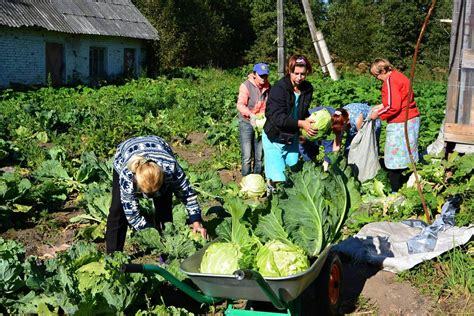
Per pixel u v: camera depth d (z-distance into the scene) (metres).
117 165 5.09
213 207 6.88
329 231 4.57
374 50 48.31
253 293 3.97
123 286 4.54
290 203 4.54
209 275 3.91
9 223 7.37
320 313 4.62
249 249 4.17
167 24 37.97
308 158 7.57
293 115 6.47
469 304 5.02
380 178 7.69
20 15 25.30
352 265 5.77
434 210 6.97
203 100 19.08
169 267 4.99
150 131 14.09
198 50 43.19
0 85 24.67
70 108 17.30
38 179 8.96
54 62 27.53
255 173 8.96
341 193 4.64
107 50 30.09
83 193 8.11
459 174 7.07
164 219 5.75
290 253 4.09
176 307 5.06
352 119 8.05
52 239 7.00
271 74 29.30
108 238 5.51
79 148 12.44
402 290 5.29
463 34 7.52
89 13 29.30
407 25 47.81
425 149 10.46
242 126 8.64
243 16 50.69
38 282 4.68
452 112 7.73
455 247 5.68
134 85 27.30
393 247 5.87
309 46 49.22
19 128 13.58
